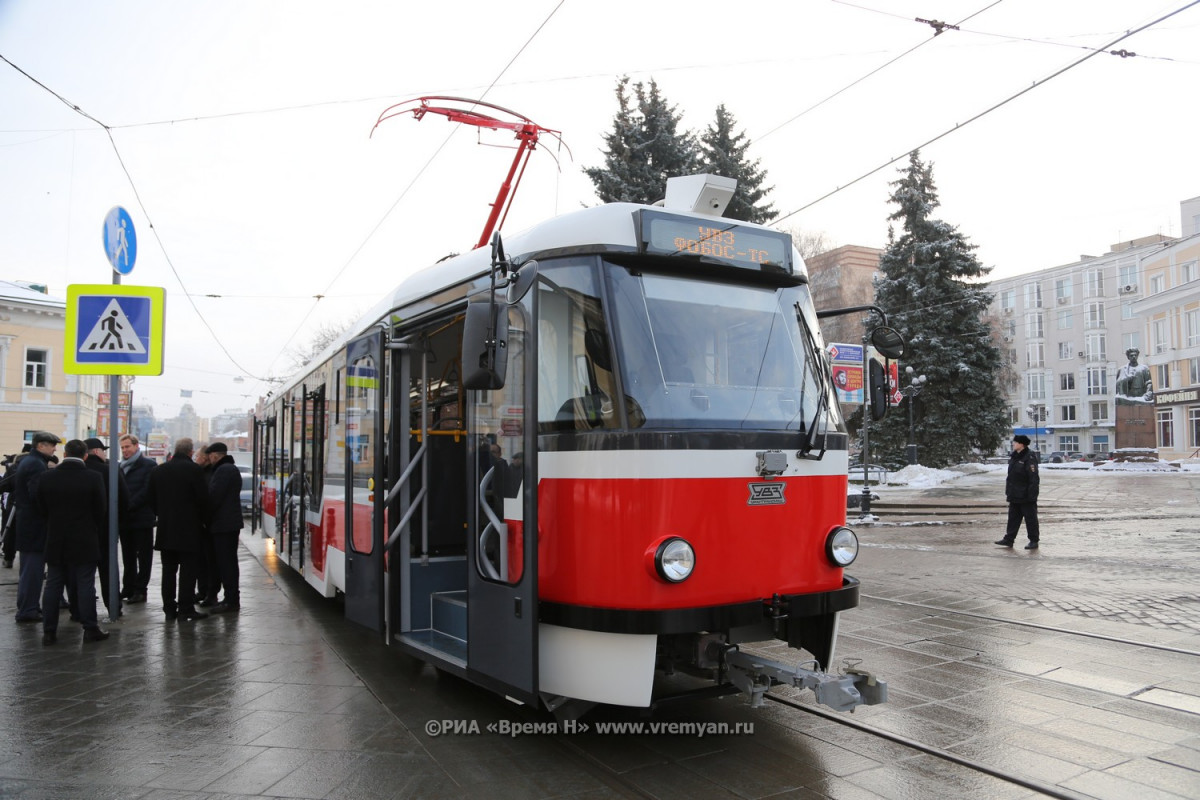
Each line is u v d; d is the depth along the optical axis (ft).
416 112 29.12
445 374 21.27
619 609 13.66
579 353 14.82
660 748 15.24
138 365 27.40
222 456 32.42
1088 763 14.14
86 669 21.18
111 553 27.73
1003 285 246.68
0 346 107.55
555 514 14.71
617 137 98.78
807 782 13.57
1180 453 155.63
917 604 27.84
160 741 15.71
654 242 15.14
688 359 14.92
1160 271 165.78
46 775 14.01
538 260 15.71
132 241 27.89
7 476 40.78
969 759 14.35
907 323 115.55
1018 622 24.73
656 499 13.74
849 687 13.35
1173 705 17.07
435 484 20.83
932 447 115.24
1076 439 228.43
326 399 26.94
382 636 19.72
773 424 15.17
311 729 16.43
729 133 104.73
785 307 16.69
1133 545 43.47
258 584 36.35
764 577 14.65
